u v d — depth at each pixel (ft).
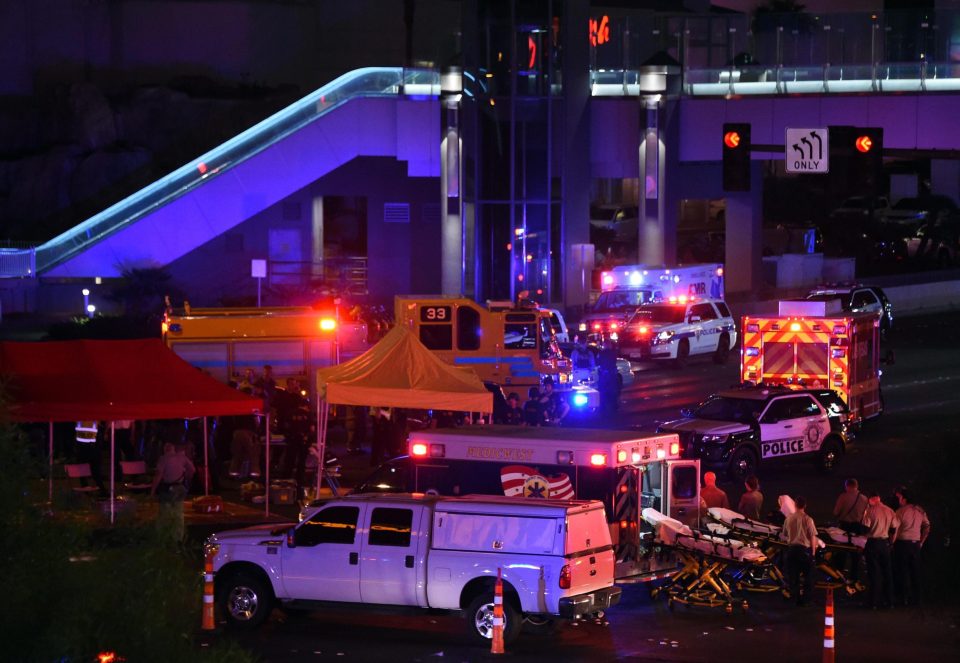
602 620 163.22
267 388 260.21
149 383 217.77
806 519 173.27
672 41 506.07
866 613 170.30
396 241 553.64
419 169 506.07
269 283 530.27
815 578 184.55
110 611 77.41
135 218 497.87
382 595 152.56
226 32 629.92
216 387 221.46
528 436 175.42
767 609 172.04
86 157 597.11
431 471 178.70
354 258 552.00
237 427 263.90
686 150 504.84
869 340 312.29
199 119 607.78
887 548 171.83
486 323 305.53
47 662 72.59
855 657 148.25
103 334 386.52
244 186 503.61
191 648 81.61
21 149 615.57
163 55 628.69
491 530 149.38
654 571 170.09
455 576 149.79
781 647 152.15
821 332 299.58
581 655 147.23
